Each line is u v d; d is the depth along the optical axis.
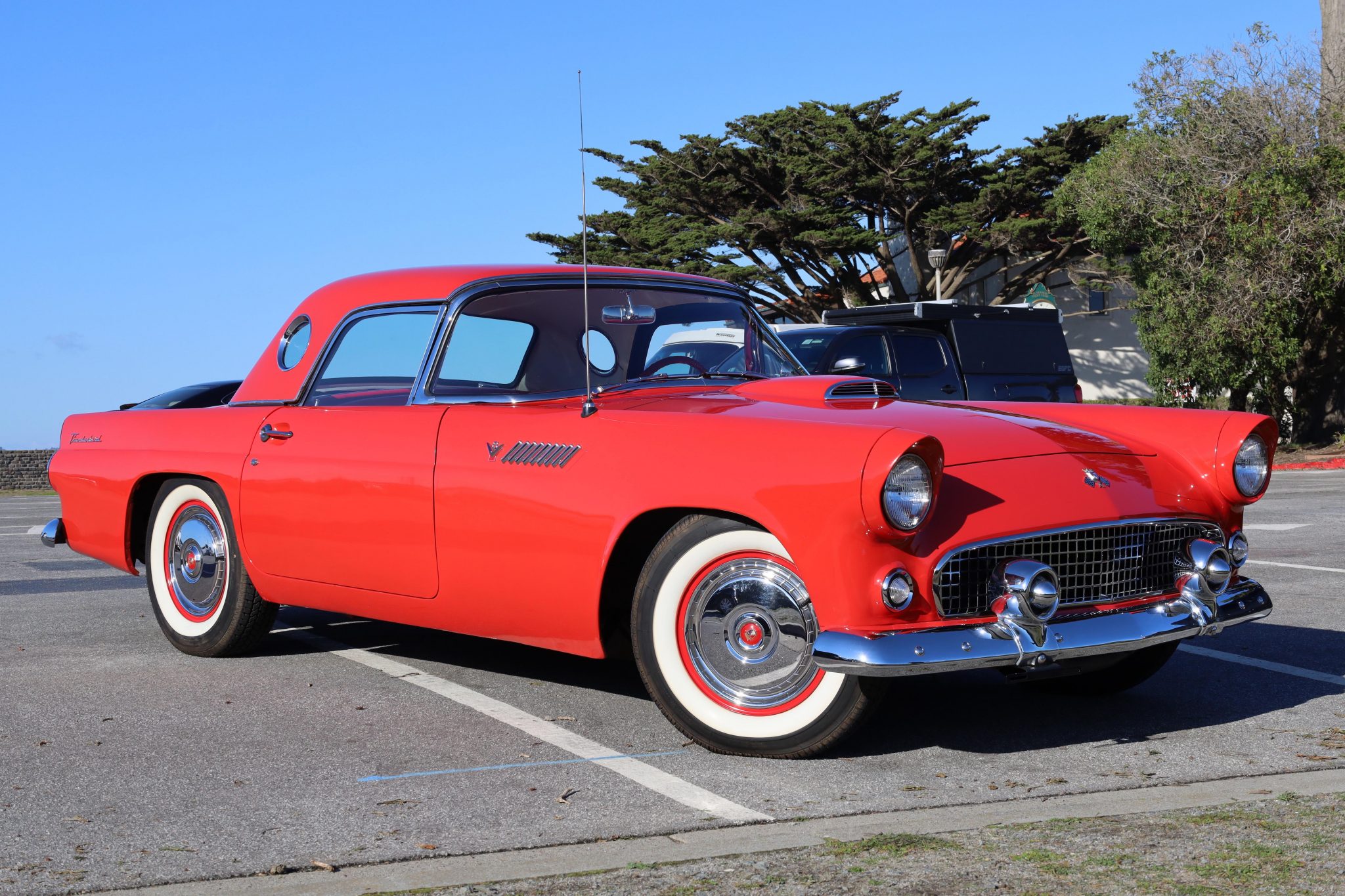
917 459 3.16
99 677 4.69
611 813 2.99
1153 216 21.36
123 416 5.46
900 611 3.22
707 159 31.91
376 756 3.55
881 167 31.12
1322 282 20.61
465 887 2.48
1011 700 4.23
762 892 2.41
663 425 3.60
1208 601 3.69
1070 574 3.49
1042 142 31.58
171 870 2.63
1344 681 4.47
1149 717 3.97
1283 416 23.19
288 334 4.96
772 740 3.44
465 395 4.22
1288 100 21.06
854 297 32.06
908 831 2.79
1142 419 4.10
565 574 3.69
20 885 2.55
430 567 4.08
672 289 4.61
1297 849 2.59
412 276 4.63
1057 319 12.64
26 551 10.06
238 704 4.21
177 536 5.17
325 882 2.54
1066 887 2.40
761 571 3.44
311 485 4.45
